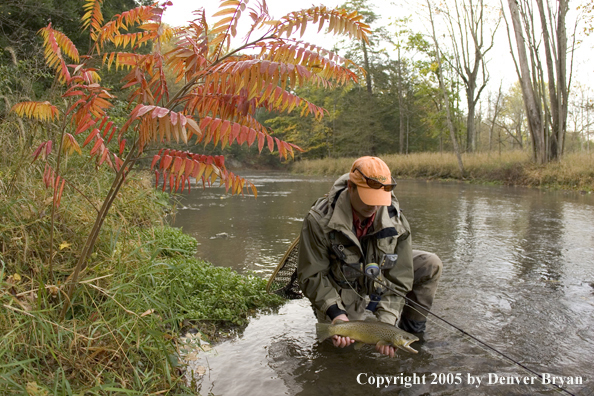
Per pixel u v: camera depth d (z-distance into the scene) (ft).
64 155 13.73
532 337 11.46
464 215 33.96
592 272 17.47
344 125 163.02
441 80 84.53
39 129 13.66
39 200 11.70
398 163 103.55
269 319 12.85
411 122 163.22
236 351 10.73
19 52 27.99
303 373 9.71
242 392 8.90
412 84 150.41
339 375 9.66
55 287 8.70
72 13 45.03
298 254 11.22
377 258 10.46
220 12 8.23
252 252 20.56
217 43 8.60
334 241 10.32
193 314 12.15
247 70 7.21
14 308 7.70
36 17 43.47
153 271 10.87
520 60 68.49
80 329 8.49
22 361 6.95
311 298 10.61
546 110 67.87
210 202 42.88
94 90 8.05
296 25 8.02
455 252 21.12
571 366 9.99
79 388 7.30
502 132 200.85
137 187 17.47
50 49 8.98
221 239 23.56
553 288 15.43
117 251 11.41
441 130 134.62
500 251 21.27
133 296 10.07
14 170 12.39
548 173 63.72
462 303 13.94
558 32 65.41
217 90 8.25
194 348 10.48
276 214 33.91
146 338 9.16
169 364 9.00
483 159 82.99
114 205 14.08
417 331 11.69
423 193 54.85
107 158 8.53
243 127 7.65
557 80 67.21
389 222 10.33
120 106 23.20
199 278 14.29
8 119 13.85
